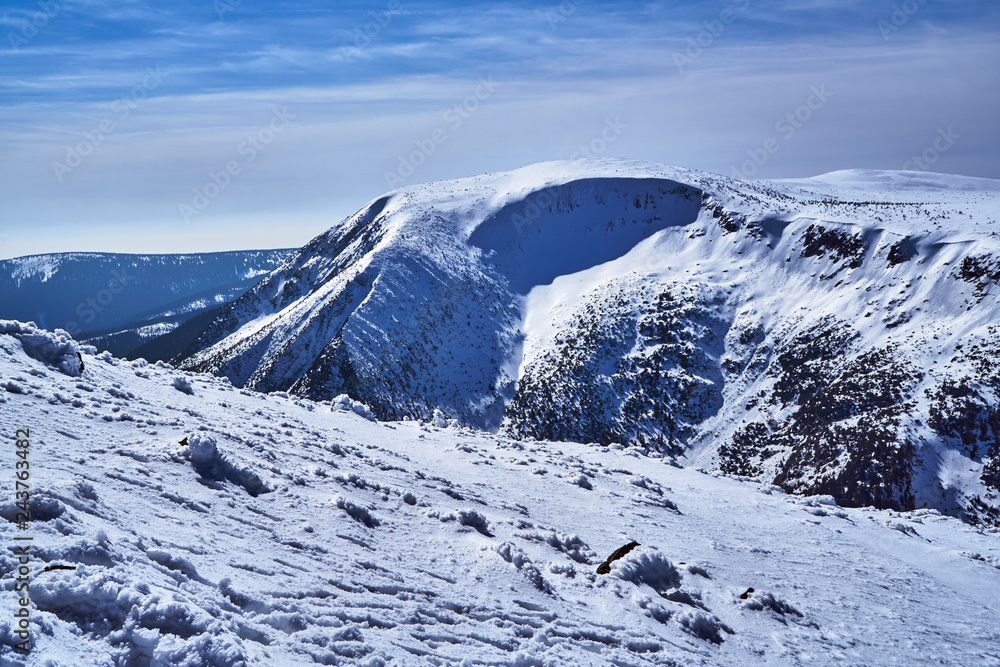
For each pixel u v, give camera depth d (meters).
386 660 6.03
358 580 7.59
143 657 4.55
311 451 12.40
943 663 11.05
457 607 7.85
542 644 7.59
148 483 8.02
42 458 7.60
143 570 5.51
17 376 10.70
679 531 14.26
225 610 5.70
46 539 5.33
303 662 5.43
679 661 8.54
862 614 12.38
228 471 9.33
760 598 11.46
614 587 10.23
